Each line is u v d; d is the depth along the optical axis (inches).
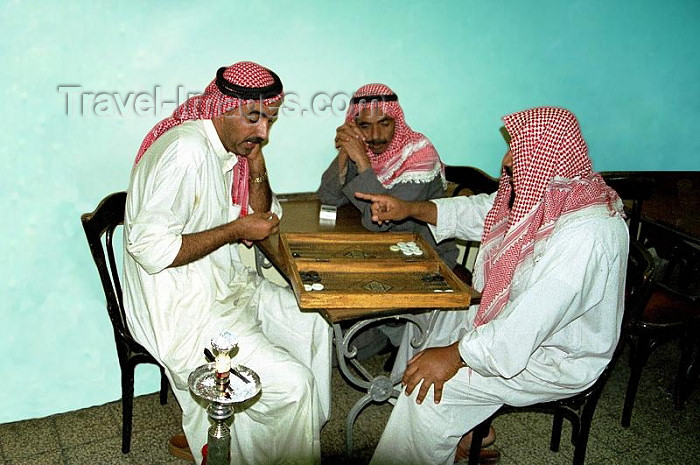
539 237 86.4
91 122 102.0
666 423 121.6
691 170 158.1
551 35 133.1
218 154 91.8
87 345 112.9
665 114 151.9
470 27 125.5
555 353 90.4
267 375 88.0
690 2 142.6
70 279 108.3
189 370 89.9
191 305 90.0
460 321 104.0
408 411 90.7
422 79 125.7
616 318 89.7
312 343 99.3
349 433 96.4
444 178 120.3
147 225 82.8
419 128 130.0
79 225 106.1
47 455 103.7
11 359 108.7
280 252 95.6
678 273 153.3
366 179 109.0
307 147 120.6
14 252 103.6
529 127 87.5
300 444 89.5
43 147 100.3
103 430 110.4
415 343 93.7
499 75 132.1
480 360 84.5
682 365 124.1
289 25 111.2
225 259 95.8
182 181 85.2
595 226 84.0
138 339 94.1
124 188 108.0
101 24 98.2
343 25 115.3
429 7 120.6
